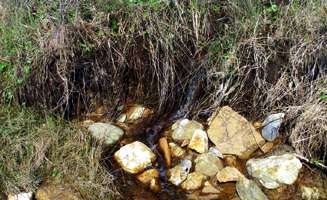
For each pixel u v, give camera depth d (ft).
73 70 7.75
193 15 7.82
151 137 7.77
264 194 6.69
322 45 7.52
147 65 8.14
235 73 7.76
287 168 6.89
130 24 7.88
